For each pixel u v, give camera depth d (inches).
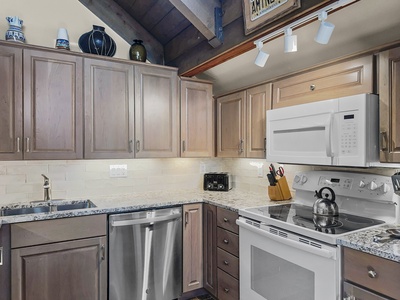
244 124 102.1
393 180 56.1
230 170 127.3
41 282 74.2
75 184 98.7
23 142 79.8
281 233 67.2
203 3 81.0
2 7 89.2
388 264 47.8
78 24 100.0
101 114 91.0
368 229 60.7
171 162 118.6
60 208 91.8
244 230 79.0
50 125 83.5
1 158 77.4
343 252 55.1
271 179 95.3
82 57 88.4
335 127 66.4
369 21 63.4
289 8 62.6
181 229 96.0
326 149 67.5
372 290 50.1
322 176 81.7
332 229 61.2
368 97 61.1
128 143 95.3
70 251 77.7
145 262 88.7
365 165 60.7
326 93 72.3
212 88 117.5
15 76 79.1
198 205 99.5
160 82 102.0
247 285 77.7
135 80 97.0
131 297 86.7
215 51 87.2
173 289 94.3
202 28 82.6
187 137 107.4
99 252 81.6
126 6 105.5
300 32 73.6
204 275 99.1
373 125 61.7
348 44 72.2
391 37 64.9
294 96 81.7
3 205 85.8
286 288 65.9
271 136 85.4
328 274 56.3
